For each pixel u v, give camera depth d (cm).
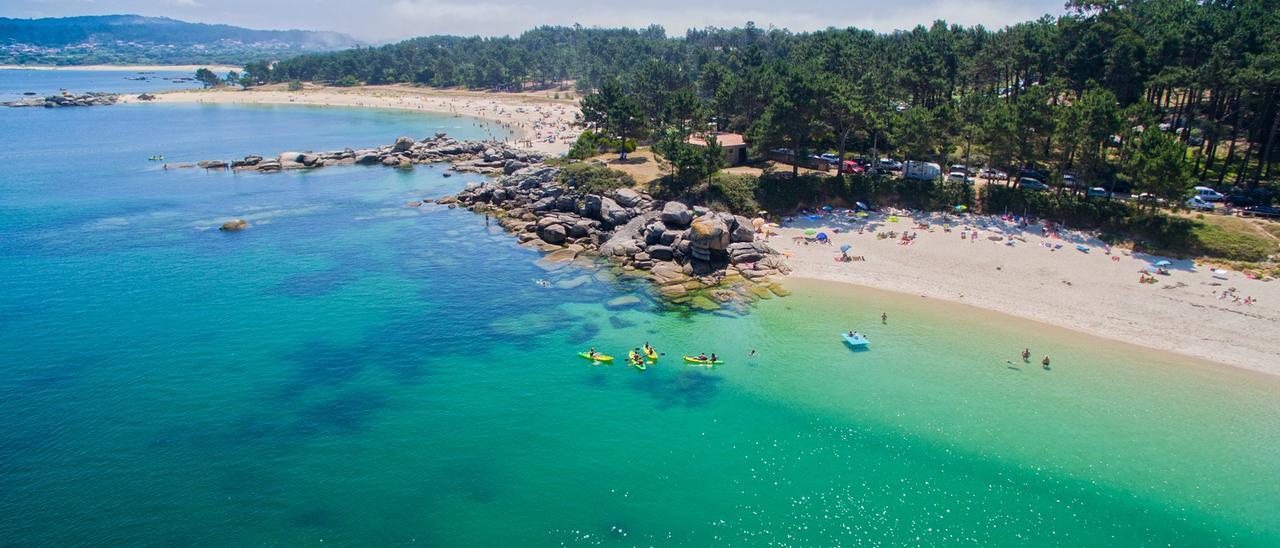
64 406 5206
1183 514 4150
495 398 5469
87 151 17750
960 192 10244
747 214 10056
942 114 10238
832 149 13262
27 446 4684
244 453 4684
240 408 5253
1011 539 3962
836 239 9162
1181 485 4384
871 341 6366
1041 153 10069
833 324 6744
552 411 5291
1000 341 6331
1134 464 4588
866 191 10531
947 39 15438
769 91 12450
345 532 3978
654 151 10925
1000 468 4575
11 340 6312
